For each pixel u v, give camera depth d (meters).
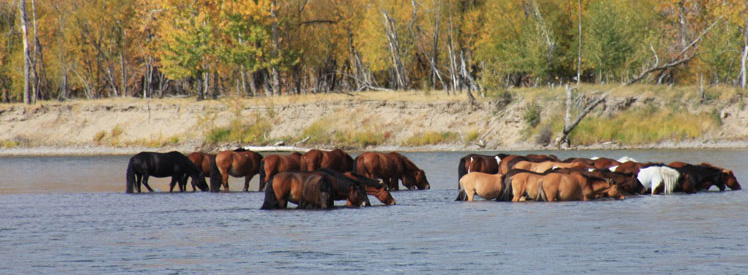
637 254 47.44
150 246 52.69
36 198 89.88
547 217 65.44
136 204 81.50
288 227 61.44
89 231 60.53
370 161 95.56
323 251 49.88
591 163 91.94
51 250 51.28
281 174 74.56
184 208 76.88
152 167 97.69
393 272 42.78
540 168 87.44
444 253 48.62
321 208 73.38
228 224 63.75
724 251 48.19
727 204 75.06
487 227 59.88
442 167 145.12
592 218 64.56
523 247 50.47
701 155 165.75
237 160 97.56
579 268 43.28
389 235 56.47
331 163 97.56
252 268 44.34
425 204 77.62
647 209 70.81
